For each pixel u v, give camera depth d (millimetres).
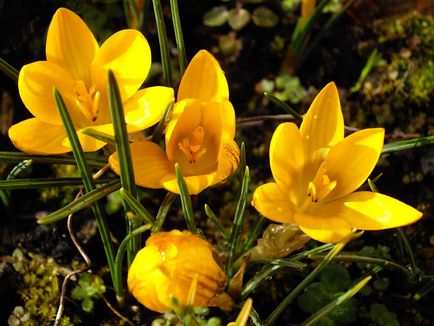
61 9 322
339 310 367
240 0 444
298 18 448
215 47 438
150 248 285
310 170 319
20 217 390
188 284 287
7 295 375
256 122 421
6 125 408
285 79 430
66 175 401
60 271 378
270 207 300
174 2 341
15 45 417
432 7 459
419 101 429
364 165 314
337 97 313
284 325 376
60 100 299
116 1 431
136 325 371
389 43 448
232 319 361
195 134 312
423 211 404
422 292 375
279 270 354
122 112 293
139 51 327
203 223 396
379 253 388
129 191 314
